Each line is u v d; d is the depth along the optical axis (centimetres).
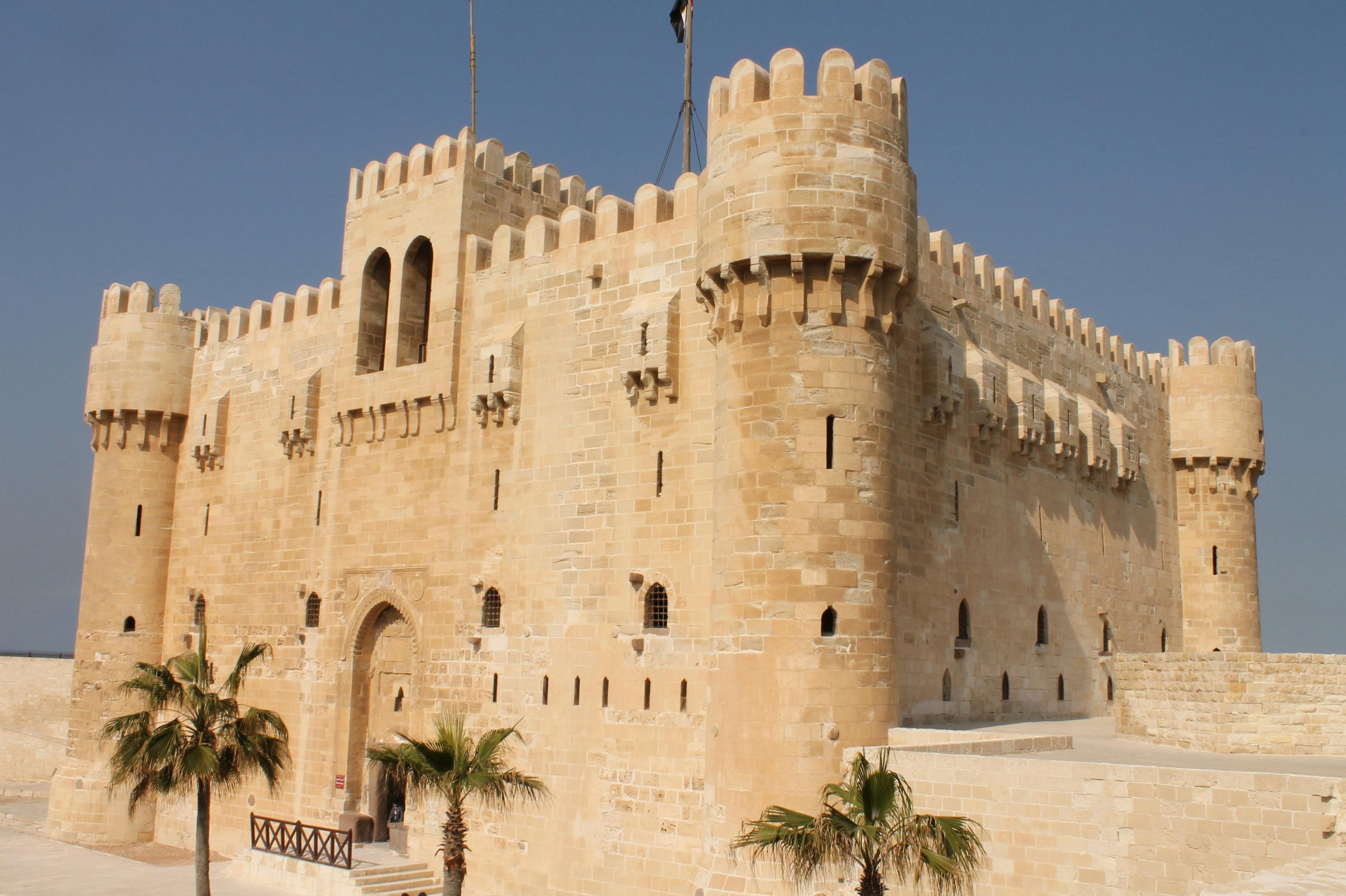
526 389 4019
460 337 4269
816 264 3086
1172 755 2823
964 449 3922
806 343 3067
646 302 3691
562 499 3834
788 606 2953
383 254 4706
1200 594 5503
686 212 3650
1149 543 5275
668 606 3484
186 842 5066
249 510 5094
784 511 2998
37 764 7069
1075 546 4597
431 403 4319
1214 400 5575
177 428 5572
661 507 3553
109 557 5406
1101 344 5097
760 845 2406
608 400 3762
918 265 3584
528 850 3716
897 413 3572
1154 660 3181
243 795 4803
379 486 4478
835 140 3111
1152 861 2253
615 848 3491
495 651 3938
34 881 4312
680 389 3559
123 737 3625
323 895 3859
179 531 5472
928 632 3606
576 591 3741
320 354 4894
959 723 3706
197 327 5631
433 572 4206
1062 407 4478
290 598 4778
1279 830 2125
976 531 3941
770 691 2931
